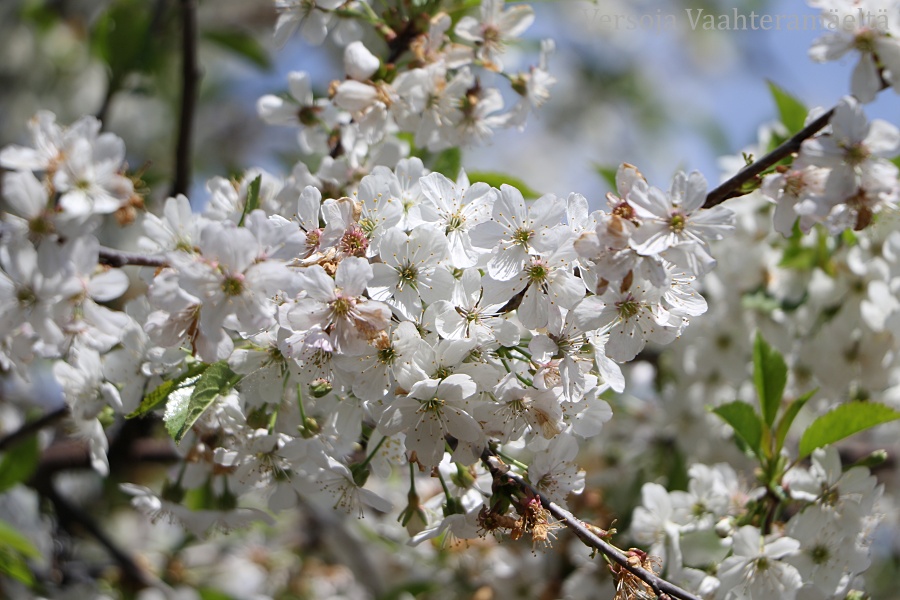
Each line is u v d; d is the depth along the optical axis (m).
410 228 1.00
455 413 0.98
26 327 1.00
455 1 1.11
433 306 0.99
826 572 1.06
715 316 1.21
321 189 1.08
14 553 1.12
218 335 0.98
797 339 1.21
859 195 1.00
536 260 0.99
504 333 0.99
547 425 0.98
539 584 1.21
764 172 1.02
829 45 1.02
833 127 1.00
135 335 1.03
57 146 0.98
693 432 1.24
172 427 0.99
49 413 1.14
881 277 1.17
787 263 1.20
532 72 1.10
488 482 1.02
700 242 0.98
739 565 1.05
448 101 1.08
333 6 1.08
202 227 0.97
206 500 1.07
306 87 1.11
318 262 0.99
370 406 0.99
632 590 0.97
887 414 1.06
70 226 0.97
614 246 0.97
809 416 1.24
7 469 1.17
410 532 1.04
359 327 0.97
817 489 1.07
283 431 1.02
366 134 1.07
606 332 1.00
